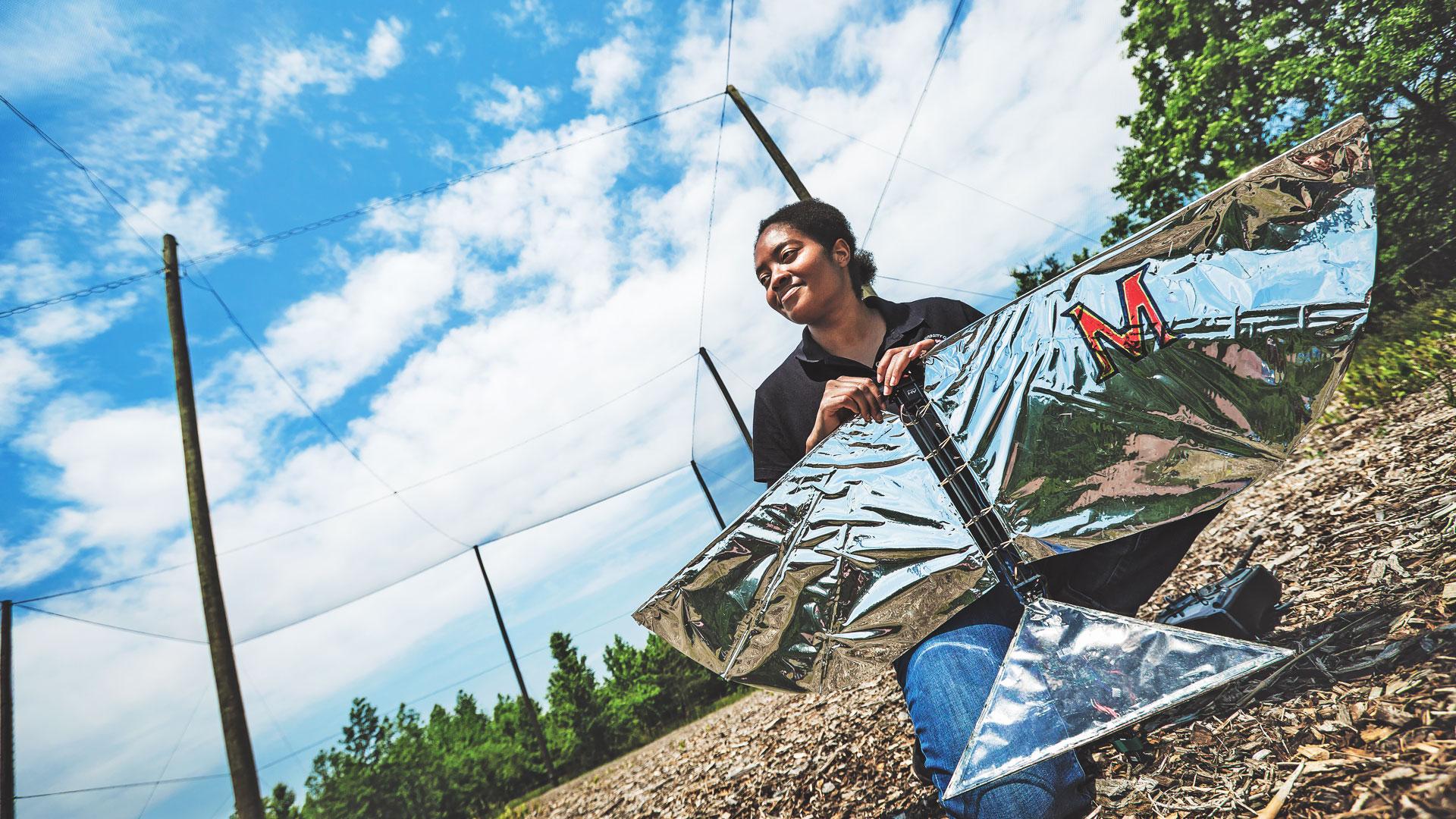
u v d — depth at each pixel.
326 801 21.56
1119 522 1.67
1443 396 4.60
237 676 7.44
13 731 14.59
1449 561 2.15
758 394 2.30
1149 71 11.27
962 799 1.56
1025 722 1.55
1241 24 10.31
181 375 8.39
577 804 7.65
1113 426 1.64
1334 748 1.49
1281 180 1.46
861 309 2.11
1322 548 3.03
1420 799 1.20
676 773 5.84
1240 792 1.50
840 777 3.09
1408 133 8.57
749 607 1.83
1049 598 1.76
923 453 1.75
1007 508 1.71
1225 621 2.01
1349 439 4.93
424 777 21.83
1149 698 1.48
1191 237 1.54
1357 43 9.15
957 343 1.73
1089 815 1.67
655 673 20.47
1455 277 7.10
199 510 7.92
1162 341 1.58
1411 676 1.59
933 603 1.76
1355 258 1.45
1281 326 1.50
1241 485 1.59
